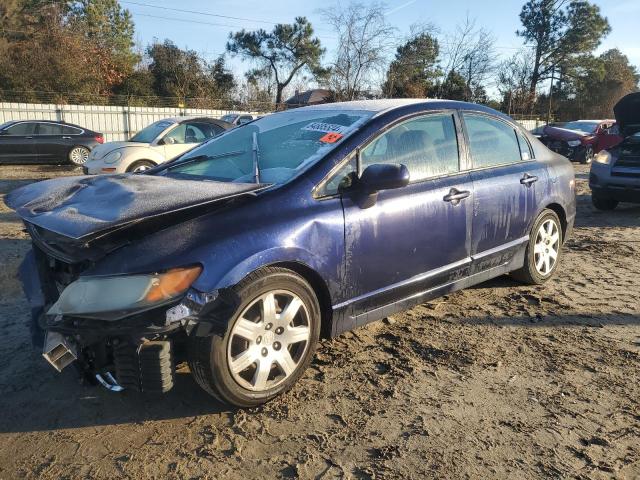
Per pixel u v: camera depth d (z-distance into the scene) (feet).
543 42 150.61
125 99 99.09
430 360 12.15
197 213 9.71
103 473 8.55
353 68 83.05
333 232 10.83
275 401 10.49
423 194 12.57
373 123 12.32
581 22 147.13
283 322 10.23
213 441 9.32
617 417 9.94
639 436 9.37
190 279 8.90
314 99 97.86
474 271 14.24
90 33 129.08
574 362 12.00
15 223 26.78
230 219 9.77
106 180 11.51
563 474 8.43
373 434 9.48
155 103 103.19
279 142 12.71
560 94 162.81
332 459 8.84
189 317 8.91
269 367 10.16
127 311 8.50
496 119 15.56
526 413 10.10
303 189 10.79
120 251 8.95
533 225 16.06
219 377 9.47
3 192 37.93
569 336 13.35
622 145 29.45
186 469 8.63
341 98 84.69
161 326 8.68
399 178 10.75
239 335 9.71
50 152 55.93
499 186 14.57
